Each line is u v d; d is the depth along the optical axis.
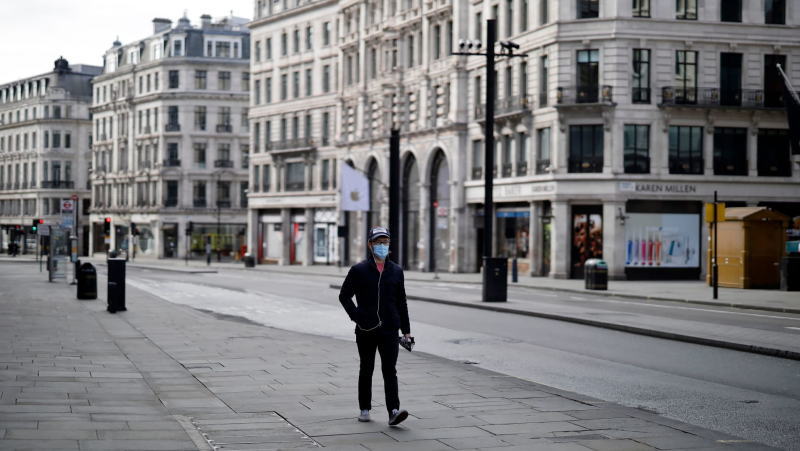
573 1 45.56
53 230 39.84
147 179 96.44
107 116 106.00
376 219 65.81
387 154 62.81
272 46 79.62
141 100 97.81
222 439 8.47
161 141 94.06
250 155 82.06
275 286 39.84
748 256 35.28
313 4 73.50
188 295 32.91
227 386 11.59
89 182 117.25
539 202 48.09
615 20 44.47
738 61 45.78
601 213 45.62
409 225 61.94
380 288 9.07
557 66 45.97
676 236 45.53
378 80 64.38
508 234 45.84
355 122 67.94
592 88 45.09
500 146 51.84
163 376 12.37
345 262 69.50
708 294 31.86
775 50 45.75
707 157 45.28
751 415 10.20
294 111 76.25
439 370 13.20
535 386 11.77
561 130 45.72
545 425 9.22
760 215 35.12
